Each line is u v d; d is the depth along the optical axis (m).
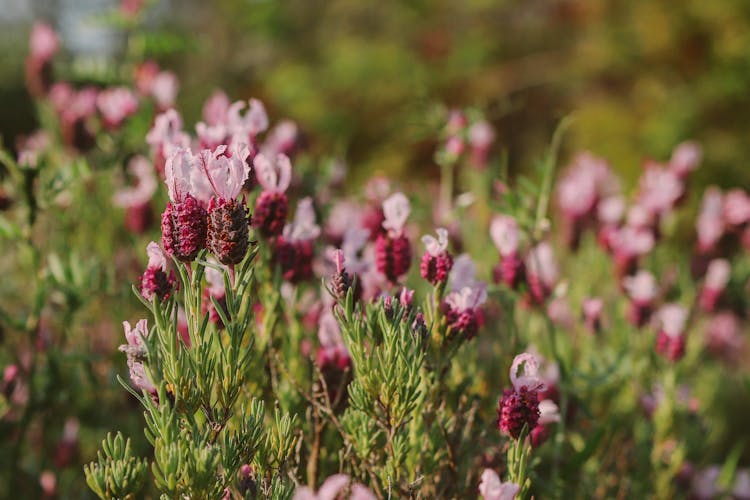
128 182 1.31
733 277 1.32
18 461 1.06
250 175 0.88
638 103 4.28
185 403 0.79
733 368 1.74
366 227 1.07
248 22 4.60
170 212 0.80
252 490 0.82
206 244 0.80
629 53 4.40
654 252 1.32
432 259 0.86
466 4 4.65
